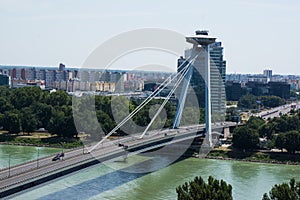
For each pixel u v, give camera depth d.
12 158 171.12
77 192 124.94
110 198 120.44
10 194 96.88
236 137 196.50
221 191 77.00
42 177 106.88
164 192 128.62
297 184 76.75
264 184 141.38
